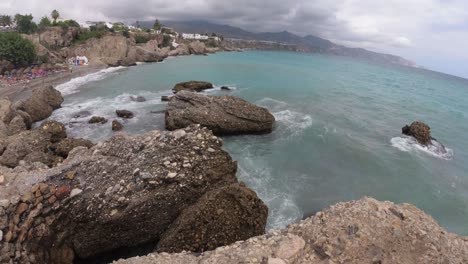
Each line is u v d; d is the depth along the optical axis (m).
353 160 22.14
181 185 12.08
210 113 25.30
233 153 21.92
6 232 9.05
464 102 56.88
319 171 20.11
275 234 8.58
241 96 40.09
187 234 10.63
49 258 10.09
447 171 21.95
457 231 15.29
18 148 18.09
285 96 41.75
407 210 9.05
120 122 27.28
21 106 26.17
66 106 32.03
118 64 71.94
